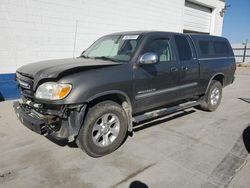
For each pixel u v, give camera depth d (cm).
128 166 326
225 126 493
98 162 336
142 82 391
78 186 280
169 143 401
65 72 309
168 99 456
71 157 348
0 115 523
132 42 411
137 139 414
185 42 496
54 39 714
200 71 520
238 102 724
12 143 389
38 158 343
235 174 311
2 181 287
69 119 316
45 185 281
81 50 788
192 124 499
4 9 604
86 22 782
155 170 317
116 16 870
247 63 2459
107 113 348
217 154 366
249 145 401
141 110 411
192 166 329
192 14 1355
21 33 645
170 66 441
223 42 617
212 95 581
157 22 1068
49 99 307
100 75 336
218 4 1497
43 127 310
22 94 364
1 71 630
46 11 680
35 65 369
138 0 945
